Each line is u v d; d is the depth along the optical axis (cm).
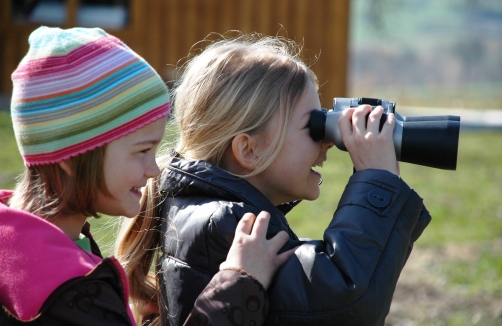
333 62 4791
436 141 706
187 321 638
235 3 4656
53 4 4450
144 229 774
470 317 1558
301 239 783
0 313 575
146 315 805
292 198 775
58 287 568
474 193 2942
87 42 620
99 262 618
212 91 750
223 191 710
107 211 636
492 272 1850
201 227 687
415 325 1514
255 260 645
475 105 9312
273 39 870
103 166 613
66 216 636
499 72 18738
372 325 633
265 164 727
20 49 4450
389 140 711
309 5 4725
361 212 666
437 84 17238
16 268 579
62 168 611
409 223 681
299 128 739
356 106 760
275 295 641
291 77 748
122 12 4525
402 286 1758
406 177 3291
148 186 776
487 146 4303
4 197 670
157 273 762
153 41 4581
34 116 603
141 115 621
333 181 2964
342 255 637
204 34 4644
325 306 625
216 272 682
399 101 10131
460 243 2141
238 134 732
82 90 603
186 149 775
